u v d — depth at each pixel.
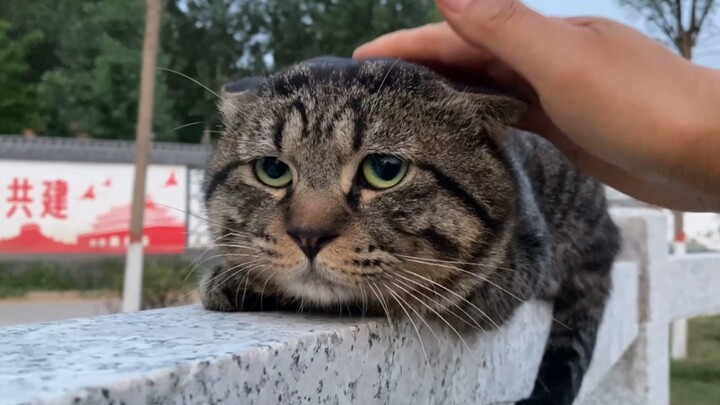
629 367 0.45
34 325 0.16
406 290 0.21
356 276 0.21
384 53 0.28
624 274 0.41
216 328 0.16
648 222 0.45
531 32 0.19
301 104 0.23
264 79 0.25
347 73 0.23
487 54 0.26
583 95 0.18
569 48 0.18
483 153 0.24
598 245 0.36
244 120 0.24
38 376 0.10
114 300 1.35
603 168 0.25
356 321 0.18
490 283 0.24
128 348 0.13
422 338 0.20
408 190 0.22
